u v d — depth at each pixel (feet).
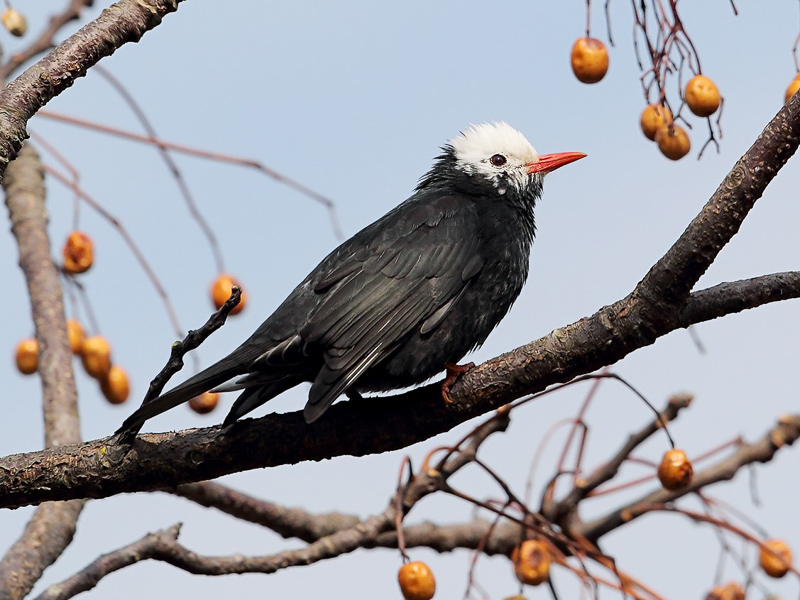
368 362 35.78
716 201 28.50
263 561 38.17
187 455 31.63
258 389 35.24
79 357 43.65
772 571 39.93
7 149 28.84
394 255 37.63
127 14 30.63
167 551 37.19
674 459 36.06
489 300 39.34
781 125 27.81
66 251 43.73
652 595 38.63
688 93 34.71
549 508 42.06
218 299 40.81
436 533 45.21
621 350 30.35
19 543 37.45
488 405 31.94
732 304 30.73
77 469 31.14
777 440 44.19
